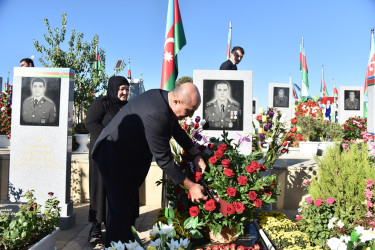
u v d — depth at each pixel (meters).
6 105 8.75
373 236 2.03
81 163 5.38
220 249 2.65
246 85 4.61
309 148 7.19
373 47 6.79
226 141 3.77
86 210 4.99
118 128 2.62
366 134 4.27
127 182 2.73
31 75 4.32
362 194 3.15
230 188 2.91
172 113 2.52
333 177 3.39
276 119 4.11
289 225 3.34
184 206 3.26
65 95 4.31
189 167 3.27
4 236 2.63
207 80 4.61
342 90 15.77
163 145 2.48
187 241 2.02
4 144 8.86
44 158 4.28
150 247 1.89
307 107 12.36
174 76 5.03
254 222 3.59
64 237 3.85
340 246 2.10
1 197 5.11
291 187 5.01
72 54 12.22
